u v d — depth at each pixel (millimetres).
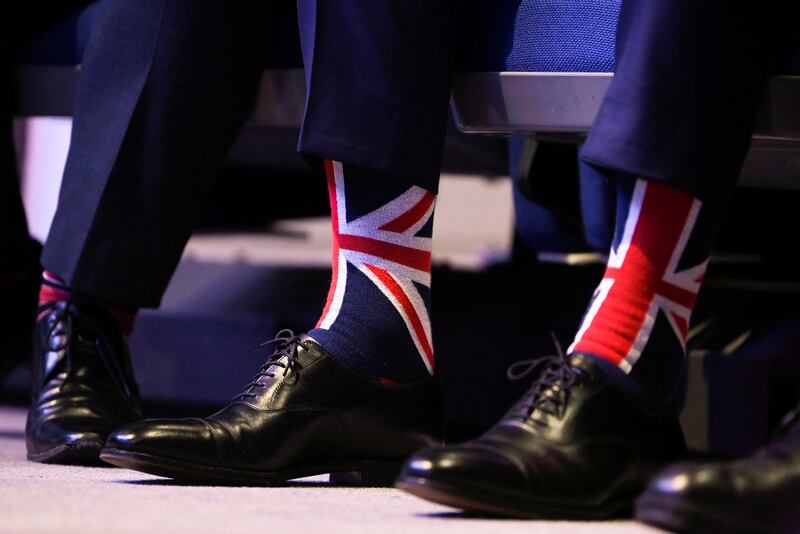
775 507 2449
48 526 2408
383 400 3510
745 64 3014
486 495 2773
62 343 4195
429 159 3385
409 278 3506
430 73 3359
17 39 4977
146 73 3910
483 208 11758
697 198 2965
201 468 3318
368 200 3439
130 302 4023
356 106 3285
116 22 3973
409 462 2824
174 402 6801
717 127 2971
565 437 2920
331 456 3506
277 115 4320
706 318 4898
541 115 3740
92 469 3857
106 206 3945
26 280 5430
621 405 2992
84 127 4027
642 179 2998
